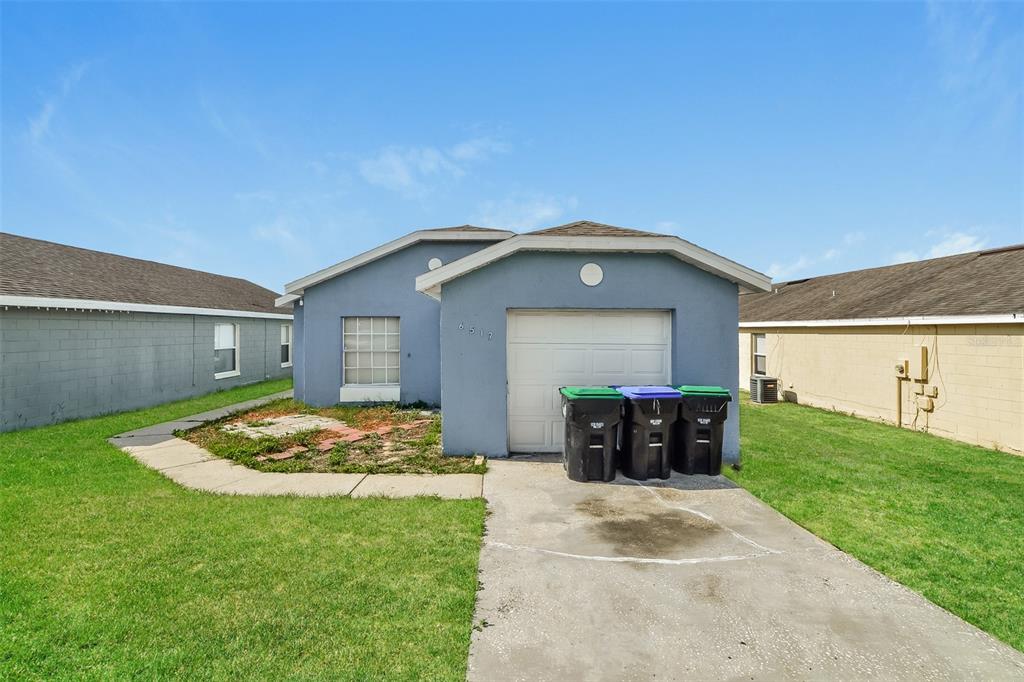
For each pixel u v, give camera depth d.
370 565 3.95
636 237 7.05
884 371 11.16
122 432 9.14
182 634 3.03
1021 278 9.40
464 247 12.30
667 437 6.39
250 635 3.03
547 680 2.73
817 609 3.47
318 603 3.39
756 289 7.66
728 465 7.12
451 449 7.39
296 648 2.92
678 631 3.19
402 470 6.73
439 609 3.35
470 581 3.74
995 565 4.14
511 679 2.72
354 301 12.27
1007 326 8.50
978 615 3.41
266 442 8.14
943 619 3.36
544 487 6.06
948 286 10.94
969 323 9.02
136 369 12.24
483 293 7.34
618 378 7.55
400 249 12.22
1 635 2.99
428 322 12.26
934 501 5.70
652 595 3.62
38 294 9.84
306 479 6.32
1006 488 6.20
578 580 3.83
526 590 3.67
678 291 7.33
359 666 2.78
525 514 5.19
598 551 4.34
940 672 2.84
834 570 4.04
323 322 12.24
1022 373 8.24
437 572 3.85
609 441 6.27
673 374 7.35
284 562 3.97
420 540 4.44
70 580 3.64
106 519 4.82
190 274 18.84
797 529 4.87
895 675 2.81
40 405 9.77
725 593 3.67
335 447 7.98
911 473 6.87
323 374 12.26
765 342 16.25
